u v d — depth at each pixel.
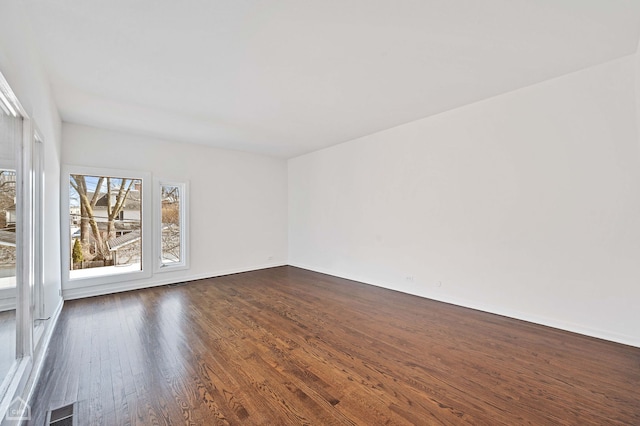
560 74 2.90
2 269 1.78
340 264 5.53
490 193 3.47
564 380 2.10
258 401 1.88
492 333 2.91
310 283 5.04
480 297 3.59
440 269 3.99
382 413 1.76
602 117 2.72
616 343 2.66
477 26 2.17
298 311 3.60
